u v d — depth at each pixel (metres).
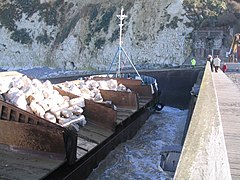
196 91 15.79
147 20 50.12
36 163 7.64
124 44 49.66
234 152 4.29
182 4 49.28
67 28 55.62
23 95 9.74
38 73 51.09
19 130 8.39
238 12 46.47
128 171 10.97
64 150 7.90
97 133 10.97
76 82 16.94
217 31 44.09
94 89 15.60
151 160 12.11
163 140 14.99
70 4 58.41
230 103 8.27
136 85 19.31
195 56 44.78
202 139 1.77
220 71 19.95
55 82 40.47
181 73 32.81
